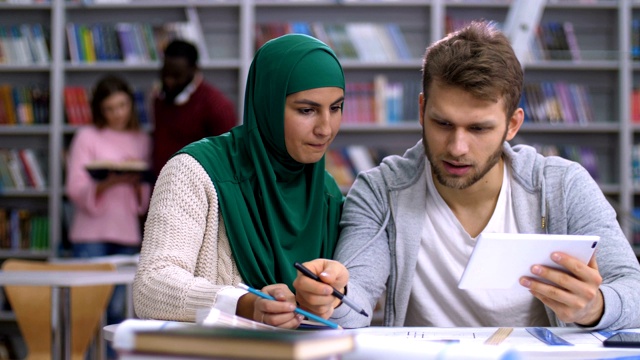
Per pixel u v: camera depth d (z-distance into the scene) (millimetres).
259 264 1674
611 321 1418
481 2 5000
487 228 1717
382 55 5000
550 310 1661
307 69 1643
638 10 5066
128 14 5137
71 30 5012
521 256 1300
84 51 5012
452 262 1726
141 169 4340
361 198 1809
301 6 5121
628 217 4434
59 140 4984
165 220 1568
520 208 1711
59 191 4969
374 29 5008
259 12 5137
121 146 4496
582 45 5156
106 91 4445
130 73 5109
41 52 5027
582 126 4934
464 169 1534
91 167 4258
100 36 5008
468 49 1494
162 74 4320
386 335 1351
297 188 1769
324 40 4988
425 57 1592
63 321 2561
